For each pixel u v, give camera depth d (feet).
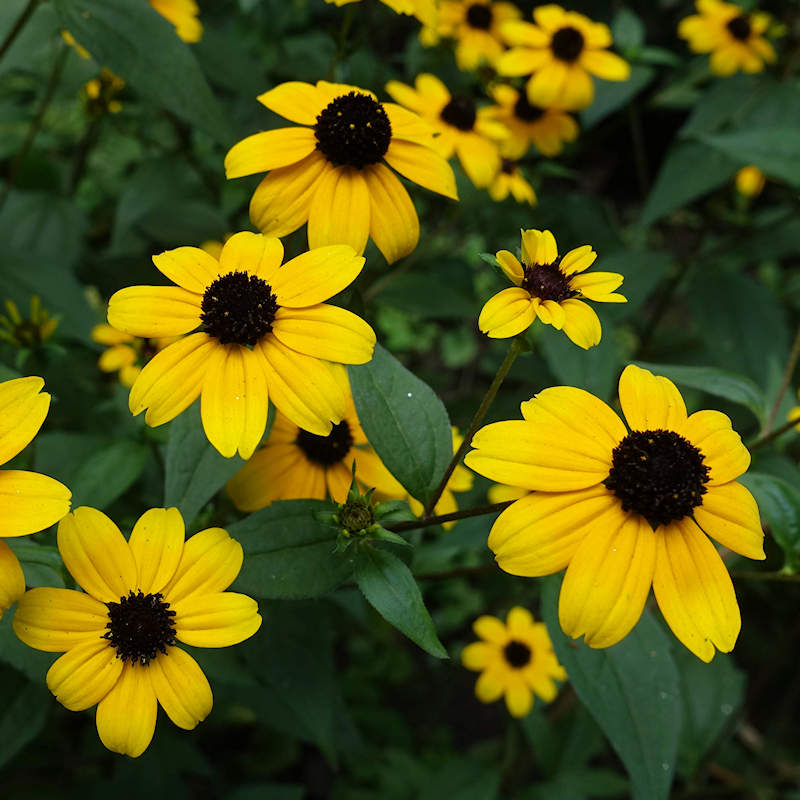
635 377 1.03
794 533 1.11
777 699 2.06
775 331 1.79
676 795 1.63
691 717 1.47
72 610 0.97
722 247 1.97
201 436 1.06
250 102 1.40
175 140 1.87
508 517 0.98
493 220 1.79
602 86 1.72
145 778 1.33
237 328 1.00
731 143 1.41
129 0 1.19
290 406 1.00
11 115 1.61
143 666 0.97
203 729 1.53
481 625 1.51
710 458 1.01
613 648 1.06
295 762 1.71
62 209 1.65
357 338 1.01
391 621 0.98
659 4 2.79
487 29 1.72
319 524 1.02
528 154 1.81
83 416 1.41
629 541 0.97
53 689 0.96
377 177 1.12
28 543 1.02
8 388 0.96
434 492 1.05
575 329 1.01
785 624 2.02
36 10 1.32
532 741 1.46
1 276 1.39
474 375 2.38
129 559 0.99
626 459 0.98
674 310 2.57
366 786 1.65
